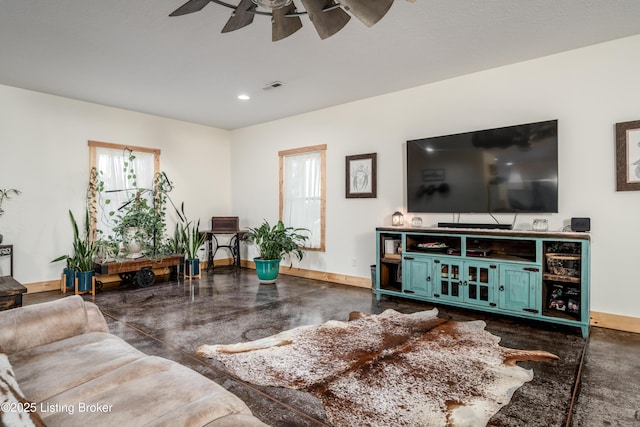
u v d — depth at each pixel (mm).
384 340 2805
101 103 4863
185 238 5465
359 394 1996
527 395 1985
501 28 2850
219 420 970
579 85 3242
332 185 5043
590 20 2732
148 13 2609
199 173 6082
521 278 3131
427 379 2168
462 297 3441
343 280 4910
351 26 2814
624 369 2311
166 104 4906
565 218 3314
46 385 1206
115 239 5027
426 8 2553
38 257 4410
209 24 2764
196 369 2303
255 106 5008
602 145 3145
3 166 4164
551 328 3096
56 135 4547
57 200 4559
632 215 3021
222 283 4953
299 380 2158
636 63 2994
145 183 5395
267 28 2822
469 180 3758
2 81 4020
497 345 2705
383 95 4508
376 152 4586
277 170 5762
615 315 3084
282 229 5023
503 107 3637
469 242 3814
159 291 4473
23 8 2533
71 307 1718
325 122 5109
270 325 3172
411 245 3910
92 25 2777
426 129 4156
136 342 2756
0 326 1480
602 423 1732
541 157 3334
